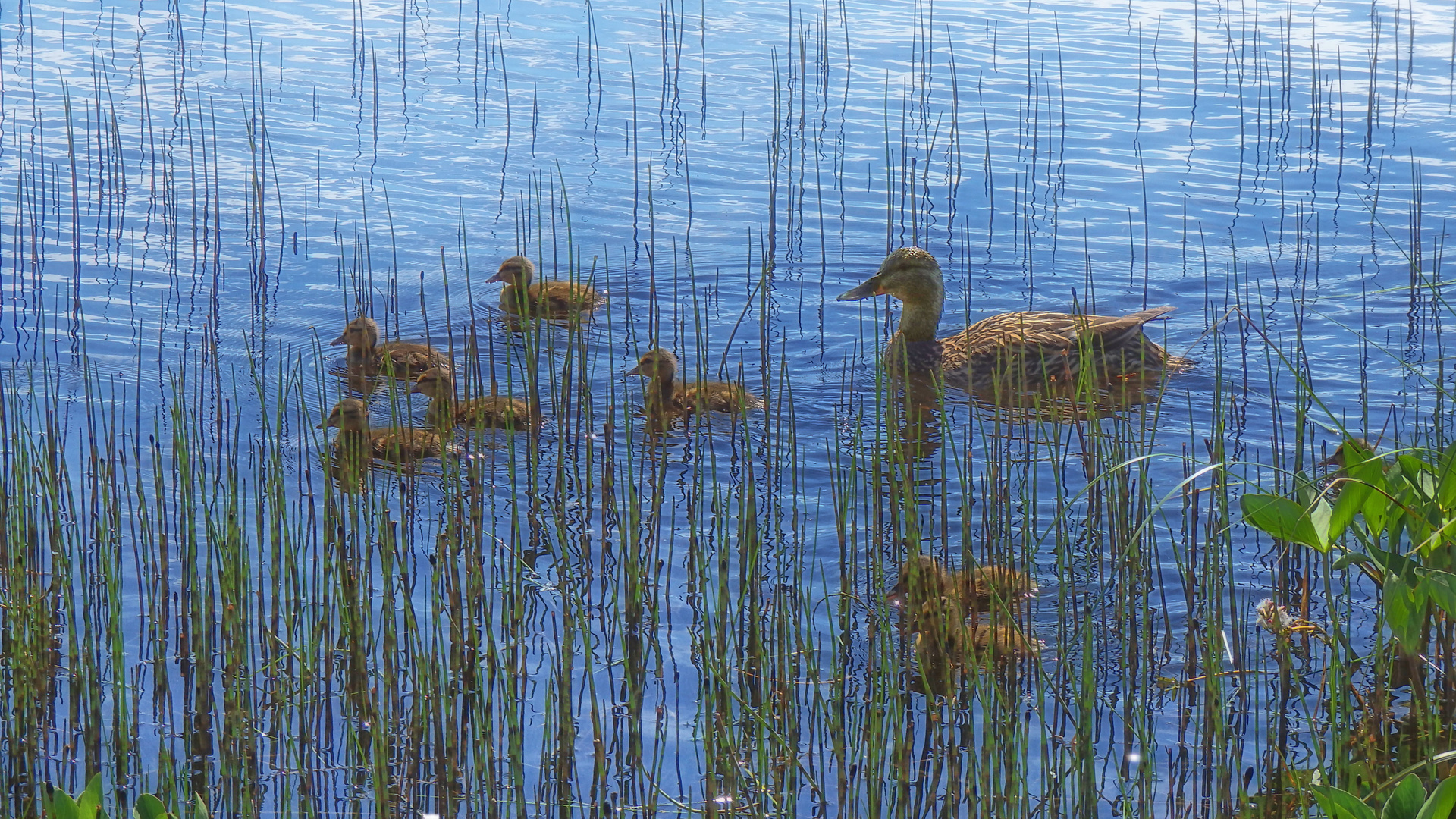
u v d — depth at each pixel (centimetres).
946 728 989
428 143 2492
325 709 1028
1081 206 2239
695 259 2045
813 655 1073
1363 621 1104
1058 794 891
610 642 1104
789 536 1270
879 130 2584
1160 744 977
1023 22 3316
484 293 1922
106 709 1025
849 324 1852
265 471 1338
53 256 1977
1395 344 1728
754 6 3450
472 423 1512
